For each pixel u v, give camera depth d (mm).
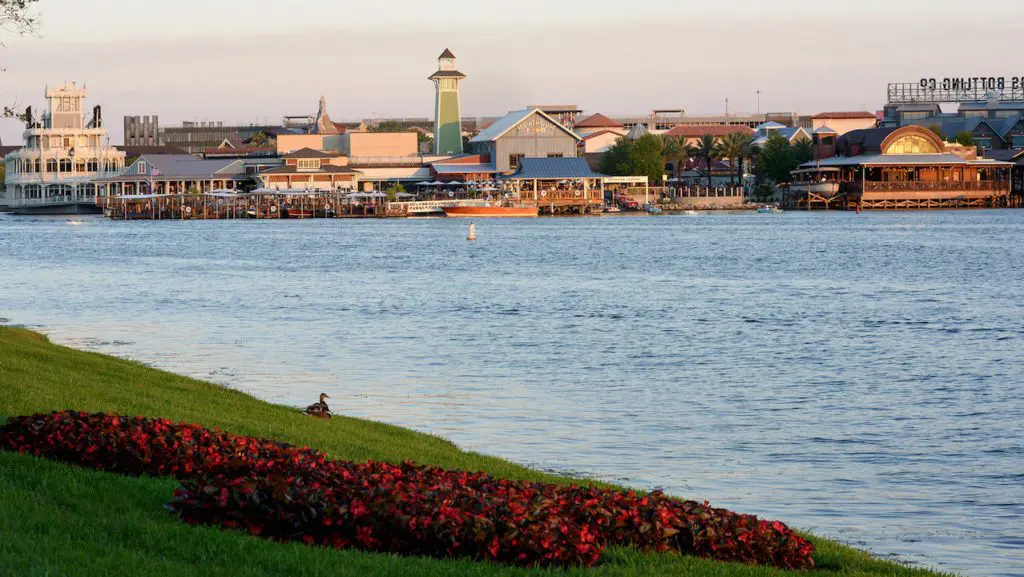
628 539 26422
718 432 51750
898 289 127062
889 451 48031
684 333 89125
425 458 40125
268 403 50625
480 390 62562
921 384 65438
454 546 24703
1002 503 39906
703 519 27078
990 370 70625
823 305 110625
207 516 25766
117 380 50125
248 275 145000
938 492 41406
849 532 36469
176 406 44406
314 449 38562
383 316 99938
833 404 59031
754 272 151000
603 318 99250
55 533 23625
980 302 113250
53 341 81938
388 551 24875
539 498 26703
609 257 180750
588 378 66938
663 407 57812
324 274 147250
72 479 28094
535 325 93875
